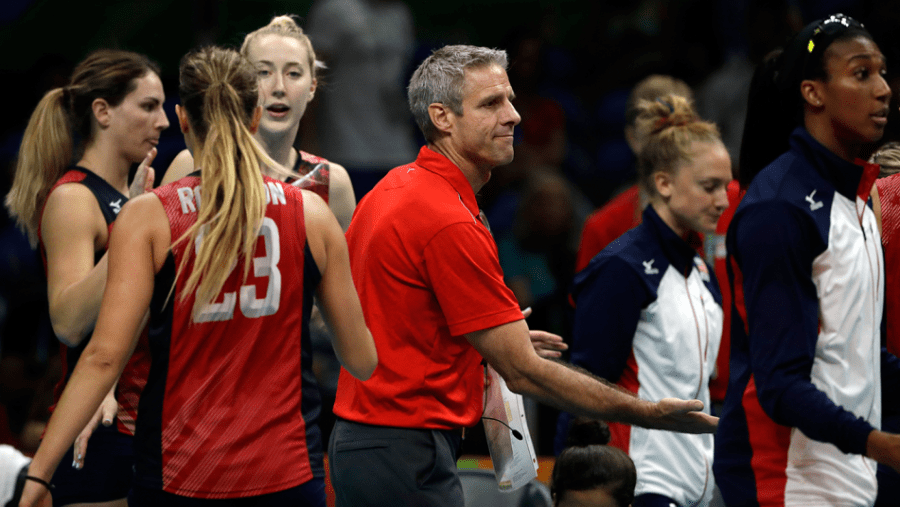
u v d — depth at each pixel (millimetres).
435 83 9930
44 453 7934
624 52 31516
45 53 29422
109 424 11062
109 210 11477
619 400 9383
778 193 8984
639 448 12461
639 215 17328
